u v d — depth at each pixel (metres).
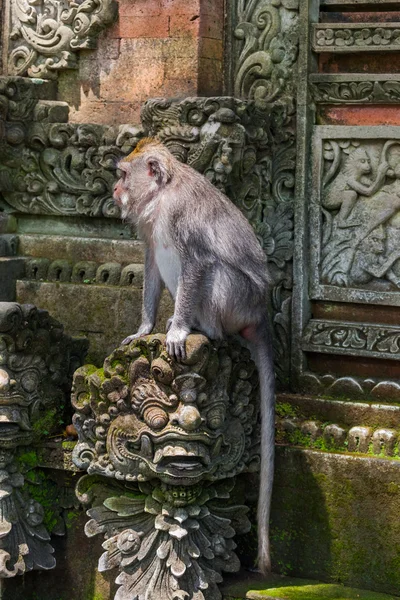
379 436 7.80
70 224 9.15
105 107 8.97
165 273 7.54
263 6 8.57
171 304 8.24
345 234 8.45
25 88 8.93
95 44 8.94
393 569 7.62
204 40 8.48
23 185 9.13
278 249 8.61
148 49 8.70
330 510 7.80
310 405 8.30
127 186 7.52
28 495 8.03
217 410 7.38
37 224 9.22
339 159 8.41
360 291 8.39
